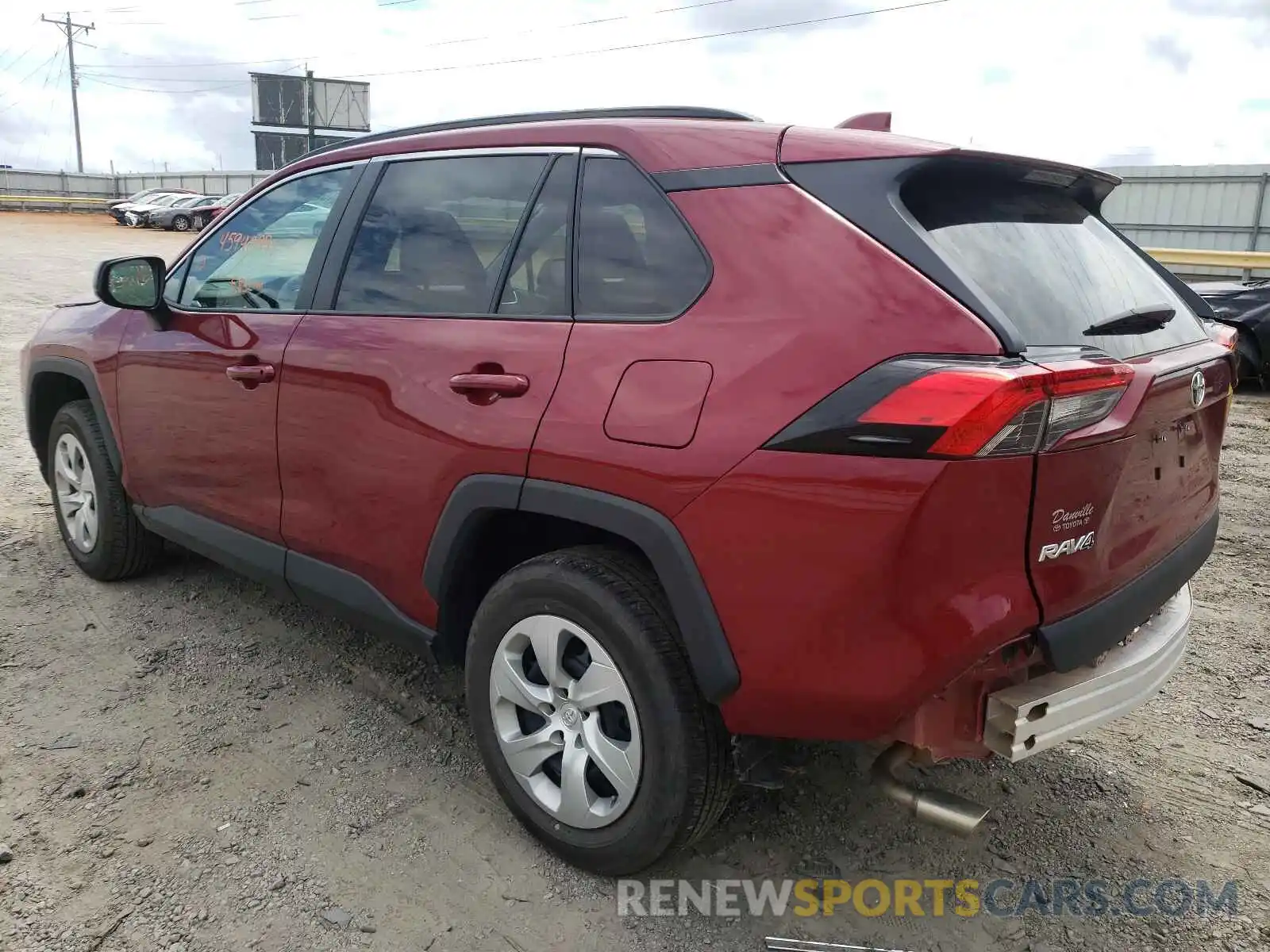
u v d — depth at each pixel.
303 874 2.42
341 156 3.16
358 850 2.52
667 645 2.17
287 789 2.77
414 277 2.79
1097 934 2.30
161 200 38.69
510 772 2.53
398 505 2.68
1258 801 2.83
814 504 1.90
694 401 2.07
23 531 4.83
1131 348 2.21
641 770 2.23
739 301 2.08
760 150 2.20
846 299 1.95
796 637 1.97
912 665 1.89
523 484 2.34
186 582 4.24
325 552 2.99
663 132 2.37
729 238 2.14
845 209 2.04
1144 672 2.24
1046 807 2.79
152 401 3.59
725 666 2.06
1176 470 2.38
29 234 30.89
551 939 2.23
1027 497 1.83
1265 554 4.93
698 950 2.22
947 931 2.29
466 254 2.68
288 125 53.56
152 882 2.37
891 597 1.87
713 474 2.01
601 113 2.64
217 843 2.52
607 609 2.22
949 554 1.82
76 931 2.21
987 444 1.76
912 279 1.91
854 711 1.99
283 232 3.26
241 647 3.64
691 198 2.23
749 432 1.97
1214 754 3.08
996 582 1.86
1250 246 20.66
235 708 3.21
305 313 3.04
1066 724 2.06
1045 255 2.21
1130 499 2.14
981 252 2.05
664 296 2.22
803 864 2.52
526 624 2.42
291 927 2.24
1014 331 1.85
